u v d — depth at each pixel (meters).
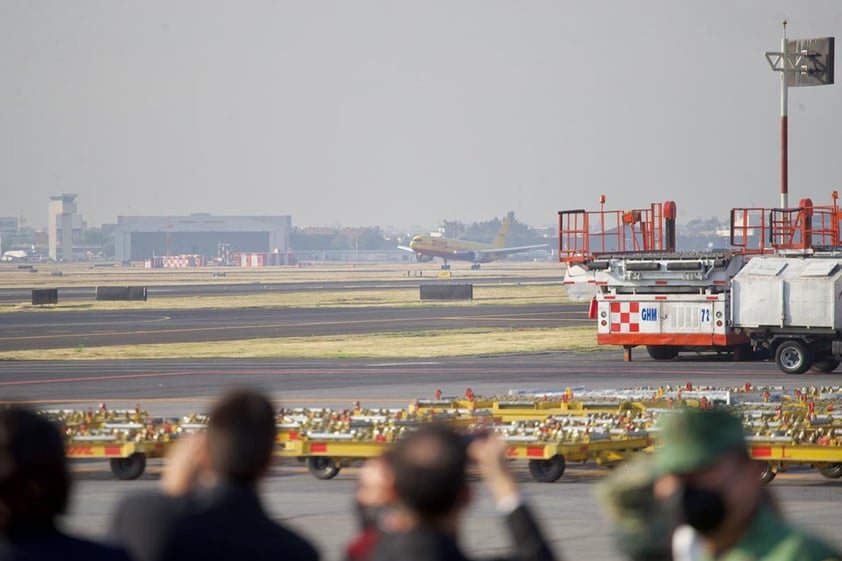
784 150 174.12
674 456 14.43
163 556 17.45
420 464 15.30
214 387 122.69
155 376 138.25
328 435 66.00
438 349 180.75
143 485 65.06
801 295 137.50
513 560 17.00
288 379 131.62
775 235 159.62
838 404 84.75
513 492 17.38
